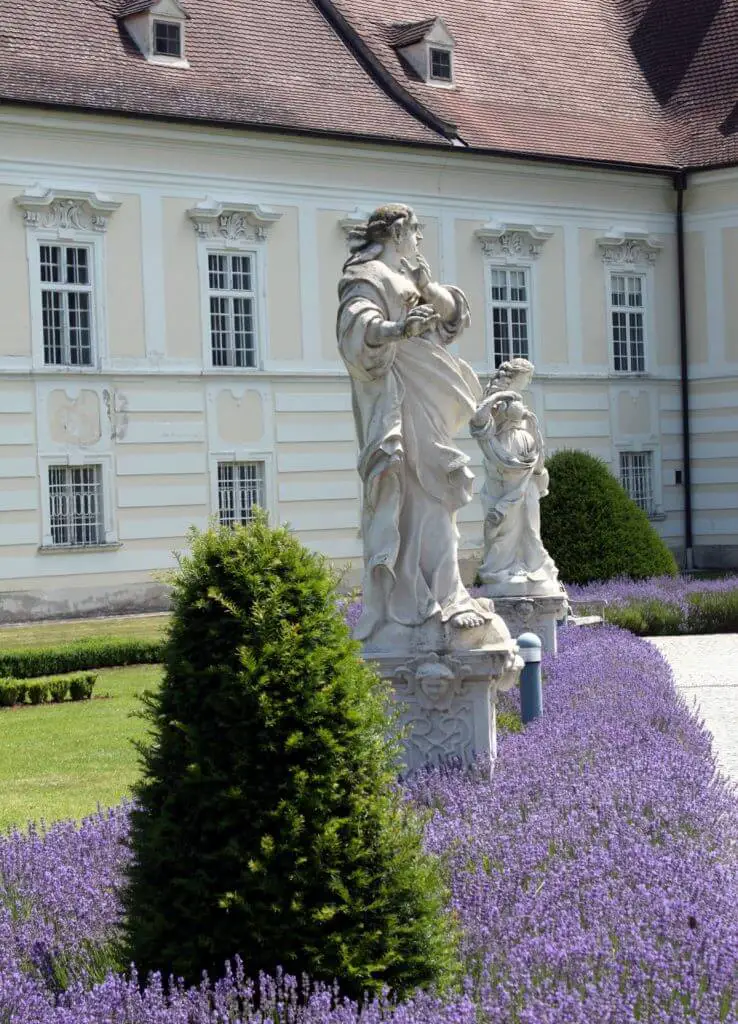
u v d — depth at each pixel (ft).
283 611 25.26
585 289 154.20
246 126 129.59
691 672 75.20
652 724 48.67
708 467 159.74
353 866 24.79
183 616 25.22
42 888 30.53
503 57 158.10
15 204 120.37
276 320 134.21
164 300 127.95
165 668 25.27
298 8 145.69
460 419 39.88
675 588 106.63
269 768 24.73
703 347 159.43
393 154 139.74
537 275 150.82
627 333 158.10
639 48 170.50
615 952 25.58
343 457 138.00
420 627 39.52
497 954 25.59
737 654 82.69
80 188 123.13
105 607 124.47
